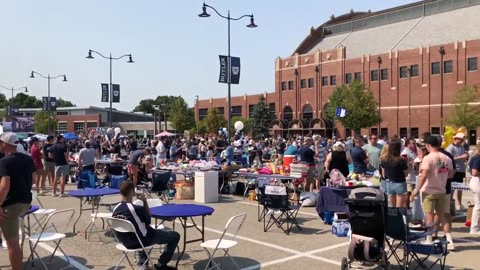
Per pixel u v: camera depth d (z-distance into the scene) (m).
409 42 65.00
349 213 6.93
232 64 26.16
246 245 8.93
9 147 6.48
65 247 8.84
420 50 58.31
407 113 59.69
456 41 54.78
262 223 11.12
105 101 39.41
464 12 64.81
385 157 9.44
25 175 6.52
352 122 56.94
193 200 15.10
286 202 9.99
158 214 7.16
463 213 12.10
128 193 6.84
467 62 54.00
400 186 9.27
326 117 66.56
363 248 6.76
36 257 8.13
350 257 6.86
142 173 15.26
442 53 56.19
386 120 62.03
